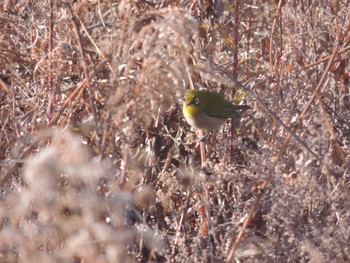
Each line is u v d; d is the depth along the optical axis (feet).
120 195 17.95
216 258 25.36
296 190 25.14
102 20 31.48
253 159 27.43
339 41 30.50
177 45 20.98
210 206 27.73
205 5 34.60
